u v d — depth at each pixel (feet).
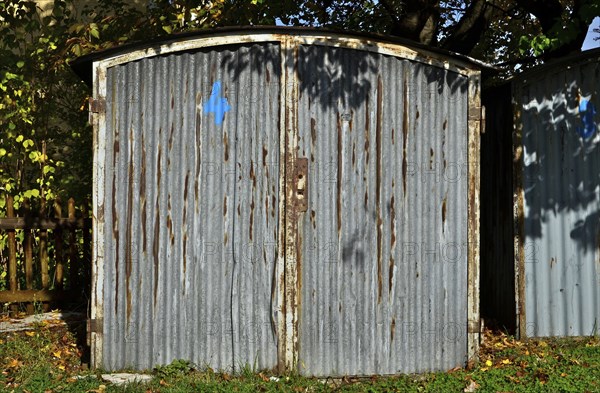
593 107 23.93
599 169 23.94
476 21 34.24
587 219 23.94
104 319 20.17
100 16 33.42
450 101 20.57
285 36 20.03
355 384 19.47
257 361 19.98
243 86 20.08
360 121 20.26
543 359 21.22
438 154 20.52
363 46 20.24
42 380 19.35
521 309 23.65
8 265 30.66
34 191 30.48
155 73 20.25
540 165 23.86
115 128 20.24
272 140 20.03
